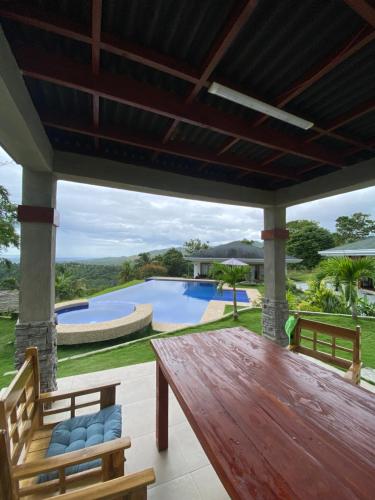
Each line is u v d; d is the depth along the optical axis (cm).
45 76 163
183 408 126
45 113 223
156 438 205
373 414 117
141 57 155
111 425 156
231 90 178
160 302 1130
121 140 258
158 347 203
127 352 416
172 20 139
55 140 282
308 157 289
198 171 378
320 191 367
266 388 139
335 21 139
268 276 455
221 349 199
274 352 193
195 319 870
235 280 630
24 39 156
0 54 134
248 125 240
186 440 207
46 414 163
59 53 166
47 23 134
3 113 163
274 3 130
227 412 117
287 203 425
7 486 88
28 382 149
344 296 685
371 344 441
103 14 136
